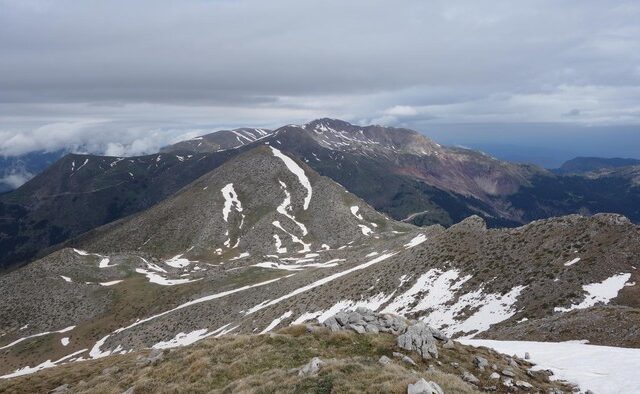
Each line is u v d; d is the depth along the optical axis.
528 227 71.00
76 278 154.38
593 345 32.94
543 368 27.55
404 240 128.88
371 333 29.42
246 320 94.69
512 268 61.78
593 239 58.78
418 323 31.67
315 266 141.62
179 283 146.50
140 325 117.12
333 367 23.11
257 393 21.84
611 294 48.12
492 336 45.62
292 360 26.64
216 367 27.19
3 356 115.06
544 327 41.88
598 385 24.14
